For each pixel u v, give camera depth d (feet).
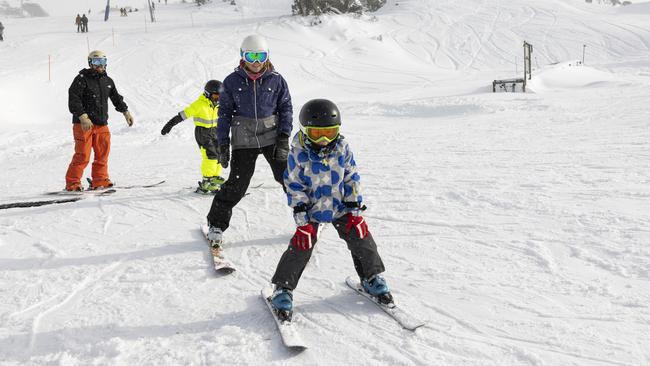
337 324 8.91
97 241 14.06
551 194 15.24
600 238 11.55
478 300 9.38
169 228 14.97
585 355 7.49
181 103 73.05
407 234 13.02
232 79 12.76
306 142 8.93
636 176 16.48
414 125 39.50
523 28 132.67
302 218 9.04
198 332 8.87
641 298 8.89
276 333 8.70
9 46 112.57
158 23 152.97
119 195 19.43
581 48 115.44
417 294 9.83
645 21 132.46
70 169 20.29
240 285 10.77
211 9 183.52
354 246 9.37
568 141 24.25
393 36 129.90
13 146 44.04
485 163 20.65
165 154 33.45
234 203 12.91
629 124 27.89
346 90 85.30
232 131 13.03
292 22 132.46
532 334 8.15
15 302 10.34
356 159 24.11
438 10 153.38
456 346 7.98
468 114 44.24
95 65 19.69
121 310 9.82
